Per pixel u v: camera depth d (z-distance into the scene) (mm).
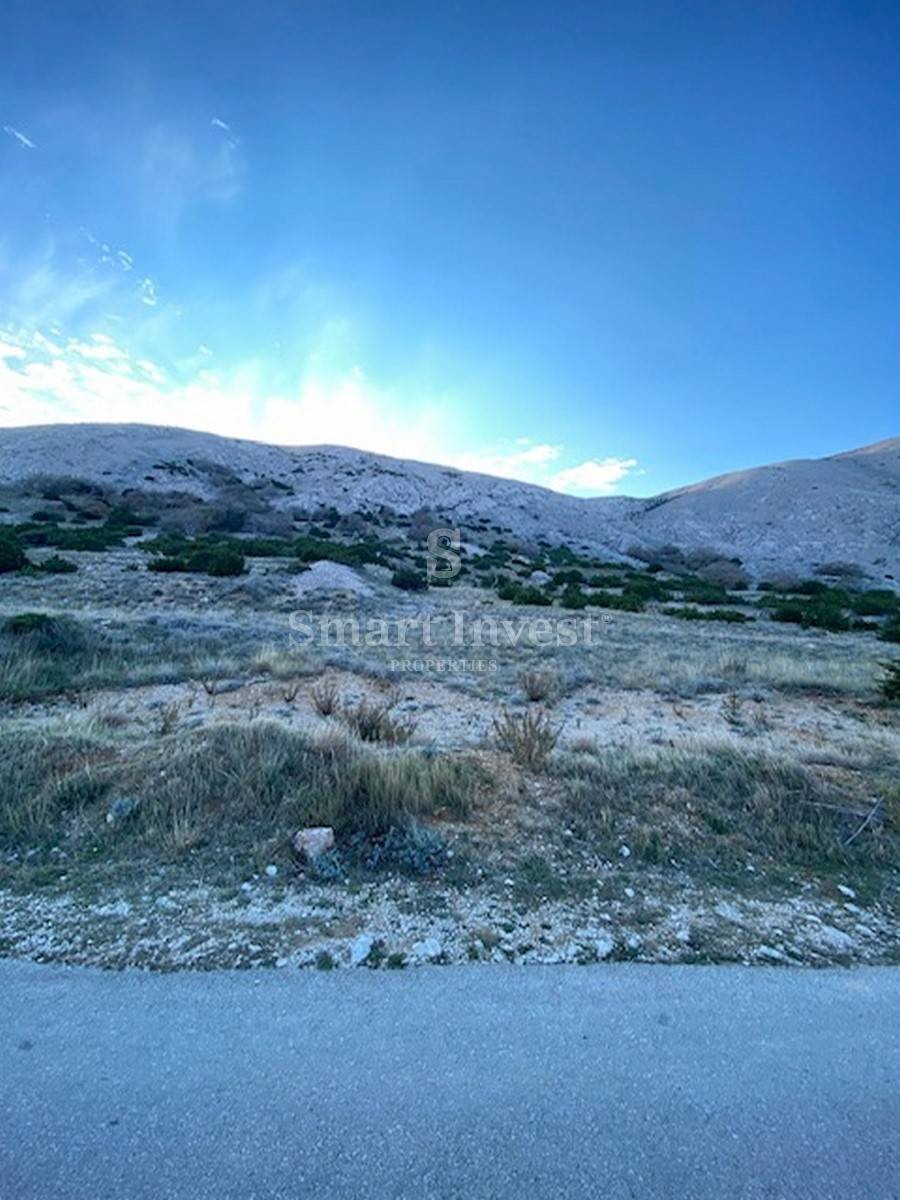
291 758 5020
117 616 13094
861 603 30406
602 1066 2133
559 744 6770
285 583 20500
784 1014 2506
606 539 68750
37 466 52094
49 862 3771
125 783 4719
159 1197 1624
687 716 9164
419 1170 1712
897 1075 2166
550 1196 1650
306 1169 1708
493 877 3709
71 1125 1838
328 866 3658
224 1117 1873
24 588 16469
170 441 69500
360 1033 2270
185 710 8086
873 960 3037
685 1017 2447
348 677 10742
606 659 13180
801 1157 1803
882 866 4246
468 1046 2215
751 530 71438
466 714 8703
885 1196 1704
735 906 3559
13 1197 1624
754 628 21141
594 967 2801
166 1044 2189
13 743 5414
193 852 3891
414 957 2822
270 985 2564
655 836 4391
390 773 4695
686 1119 1917
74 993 2484
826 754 6785
